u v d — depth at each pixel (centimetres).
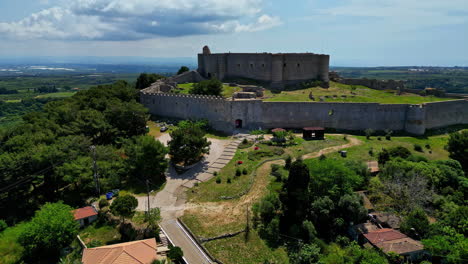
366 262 3416
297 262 3609
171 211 4659
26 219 4956
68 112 7088
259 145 6625
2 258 3781
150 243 3741
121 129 7131
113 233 4281
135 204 4316
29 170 5181
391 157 5634
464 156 5784
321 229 4331
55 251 3994
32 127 6450
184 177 5647
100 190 5281
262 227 4244
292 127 7675
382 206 4556
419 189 4603
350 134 7419
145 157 5453
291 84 10044
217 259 3753
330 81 10894
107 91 8762
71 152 5434
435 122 7781
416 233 4122
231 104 7450
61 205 4319
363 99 8381
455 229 4003
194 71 10950
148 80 10750
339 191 4519
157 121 8250
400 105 7481
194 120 7900
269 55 9631
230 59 10538
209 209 4650
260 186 5069
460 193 4781
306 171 4306
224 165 5891
